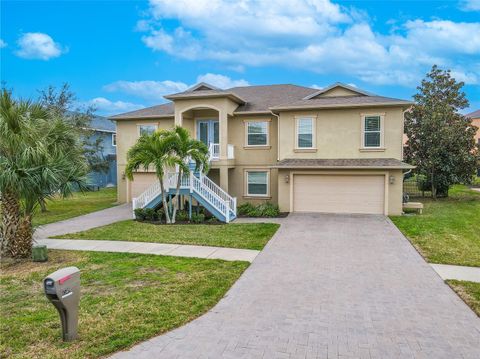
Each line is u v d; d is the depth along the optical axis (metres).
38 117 11.27
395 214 17.44
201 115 21.92
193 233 14.17
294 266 9.70
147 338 5.79
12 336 5.89
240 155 21.23
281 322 6.34
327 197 18.33
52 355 5.27
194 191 17.36
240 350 5.41
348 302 7.23
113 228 15.59
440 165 22.58
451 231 13.77
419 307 6.97
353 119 18.52
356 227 14.68
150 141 16.44
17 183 10.10
